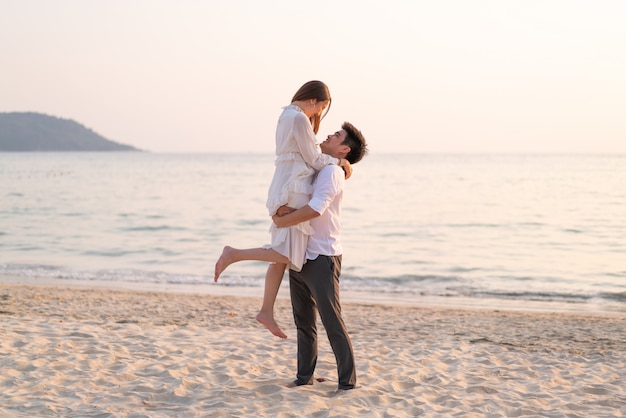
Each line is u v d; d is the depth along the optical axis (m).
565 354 6.75
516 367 5.96
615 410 4.61
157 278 13.76
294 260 4.45
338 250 4.64
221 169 119.12
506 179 72.75
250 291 12.26
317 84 4.55
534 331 8.28
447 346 6.93
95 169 113.62
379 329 8.20
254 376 5.30
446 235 23.39
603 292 12.89
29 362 5.38
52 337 6.48
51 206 35.41
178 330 7.43
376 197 43.94
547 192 48.16
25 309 8.80
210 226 26.34
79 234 23.03
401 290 12.88
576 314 10.25
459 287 13.39
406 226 26.16
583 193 46.72
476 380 5.41
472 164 157.00
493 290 13.04
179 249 19.45
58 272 14.50
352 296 12.09
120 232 23.92
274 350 6.36
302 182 4.40
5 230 23.92
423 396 4.81
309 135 4.39
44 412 4.20
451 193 47.88
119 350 6.05
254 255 4.42
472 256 18.33
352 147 4.75
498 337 7.78
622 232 23.97
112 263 16.39
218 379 5.17
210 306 9.75
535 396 4.93
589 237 22.69
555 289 13.26
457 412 4.41
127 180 71.38
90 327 7.27
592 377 5.64
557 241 21.72
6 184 58.59
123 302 9.86
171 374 5.19
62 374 5.09
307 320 4.95
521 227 25.69
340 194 4.59
